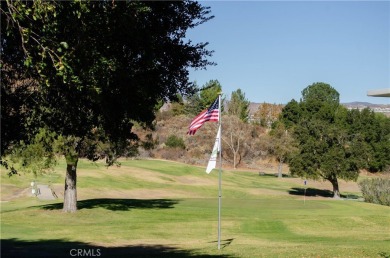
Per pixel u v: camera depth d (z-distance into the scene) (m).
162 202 35.38
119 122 9.42
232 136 85.81
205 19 9.68
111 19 7.08
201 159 81.94
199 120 19.23
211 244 19.77
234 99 89.81
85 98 8.13
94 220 25.77
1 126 7.35
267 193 57.12
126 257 15.02
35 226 23.58
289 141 78.25
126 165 66.62
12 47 6.95
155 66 8.91
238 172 79.69
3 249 16.53
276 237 22.39
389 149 75.31
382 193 47.97
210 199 40.59
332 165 56.28
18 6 6.14
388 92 8.80
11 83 7.38
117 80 8.30
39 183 45.19
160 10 8.97
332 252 15.62
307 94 126.25
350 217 28.88
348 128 79.06
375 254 15.12
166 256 15.39
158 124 86.94
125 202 33.88
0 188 41.84
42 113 8.19
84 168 59.41
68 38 6.84
